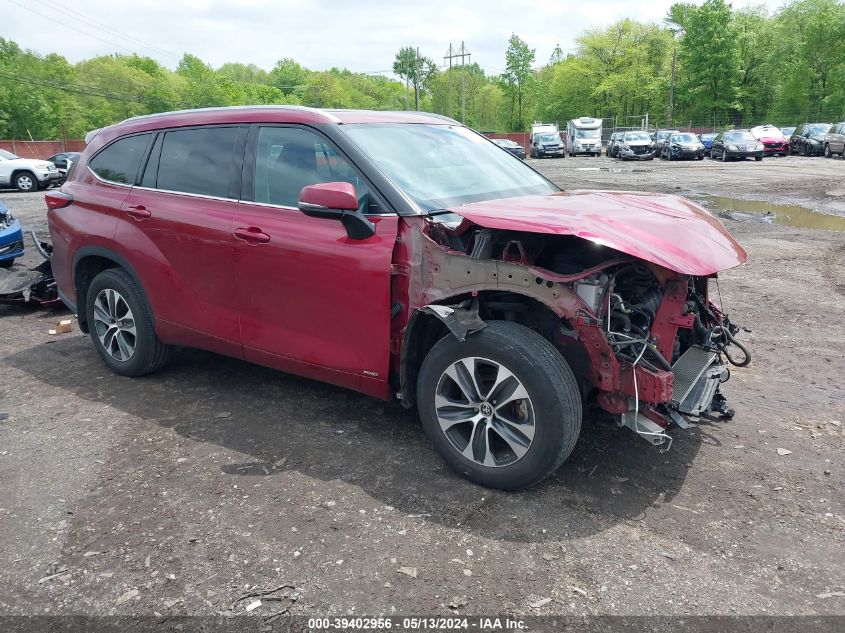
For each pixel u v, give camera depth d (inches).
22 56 3718.0
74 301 195.8
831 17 2500.0
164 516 118.6
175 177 167.0
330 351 140.2
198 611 95.0
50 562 106.4
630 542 109.4
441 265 123.4
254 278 148.0
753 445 143.2
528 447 117.2
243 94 4200.3
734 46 2726.4
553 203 130.4
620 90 3088.1
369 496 124.1
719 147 1264.8
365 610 94.7
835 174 847.7
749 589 98.0
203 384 183.0
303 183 143.6
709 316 139.6
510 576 101.3
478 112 4163.4
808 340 212.5
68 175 199.5
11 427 156.5
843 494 123.5
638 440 144.9
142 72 3902.6
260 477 131.7
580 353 121.0
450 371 124.0
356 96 4854.8
